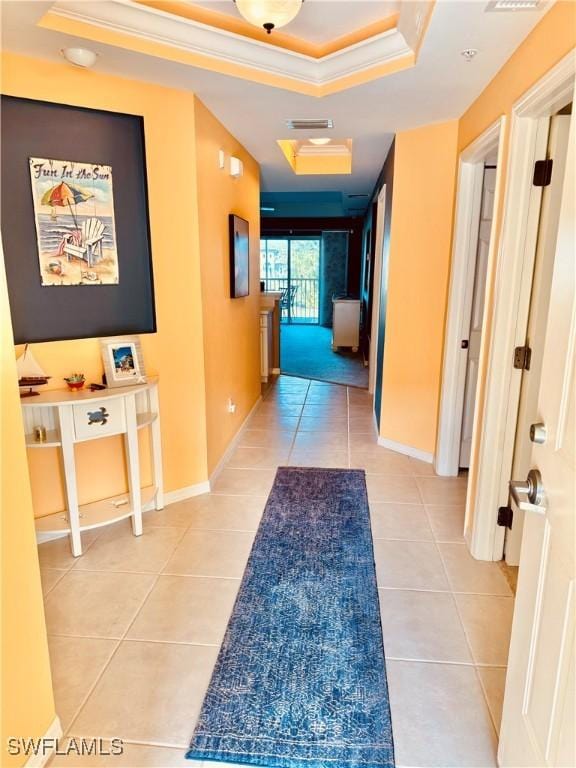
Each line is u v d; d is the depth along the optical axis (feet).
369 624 6.70
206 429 10.47
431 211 11.25
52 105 7.63
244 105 9.64
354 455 12.76
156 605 7.09
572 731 3.24
